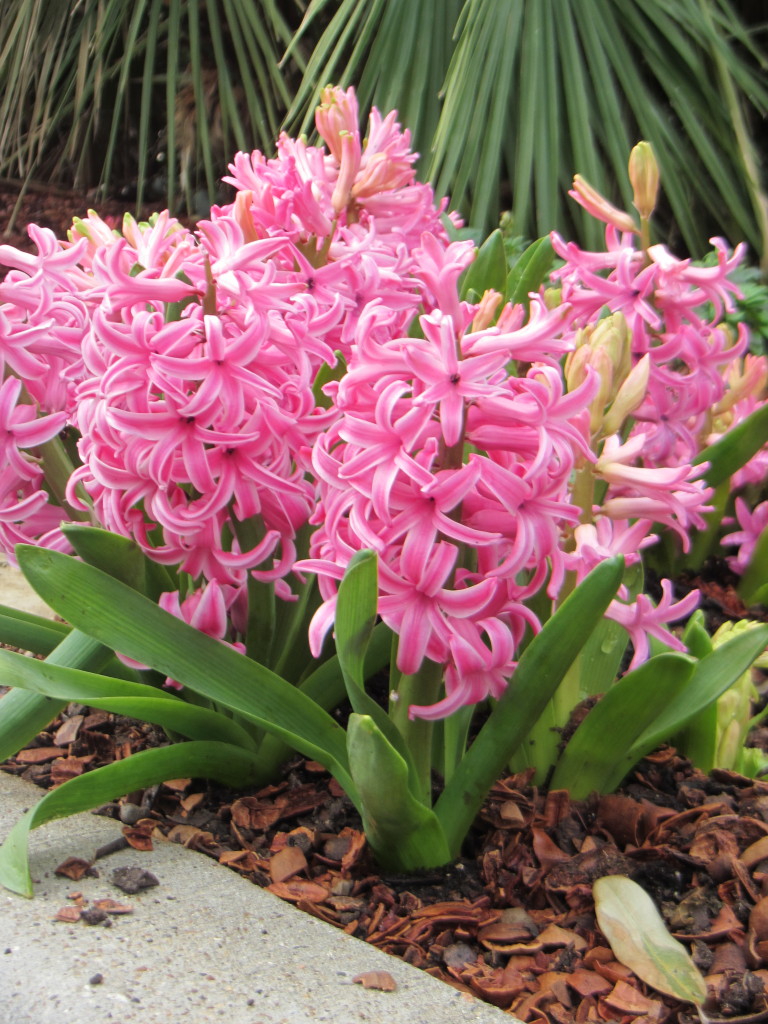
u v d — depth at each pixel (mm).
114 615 516
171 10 1409
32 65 1565
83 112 1699
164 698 548
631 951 498
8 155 1867
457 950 508
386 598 474
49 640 596
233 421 507
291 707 539
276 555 579
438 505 466
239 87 1609
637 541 551
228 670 529
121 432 510
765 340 953
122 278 515
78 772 616
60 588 508
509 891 531
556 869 534
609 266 660
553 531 480
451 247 613
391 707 543
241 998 458
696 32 1215
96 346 521
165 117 1781
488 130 1181
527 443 476
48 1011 446
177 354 507
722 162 1280
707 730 597
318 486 531
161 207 1736
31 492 590
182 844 557
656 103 1295
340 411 487
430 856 532
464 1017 462
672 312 656
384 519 465
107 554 537
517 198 1160
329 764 540
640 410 661
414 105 1235
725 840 540
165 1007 450
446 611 477
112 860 535
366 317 474
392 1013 460
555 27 1209
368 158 654
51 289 564
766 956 497
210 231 535
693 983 483
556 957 505
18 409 559
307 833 561
